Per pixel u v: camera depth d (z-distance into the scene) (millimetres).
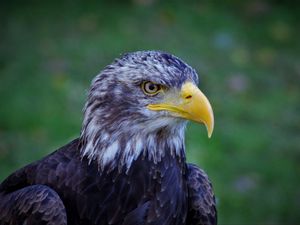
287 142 15359
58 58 16828
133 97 7289
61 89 15727
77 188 7305
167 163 7441
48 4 18859
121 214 7324
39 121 14797
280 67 18031
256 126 15719
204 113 7242
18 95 15477
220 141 14914
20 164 13758
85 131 7406
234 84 17000
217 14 19516
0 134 14461
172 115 7312
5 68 16375
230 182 14031
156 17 18828
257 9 20094
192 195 7781
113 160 7324
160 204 7355
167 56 7414
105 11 18781
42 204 7137
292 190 14102
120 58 7441
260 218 13391
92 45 17422
